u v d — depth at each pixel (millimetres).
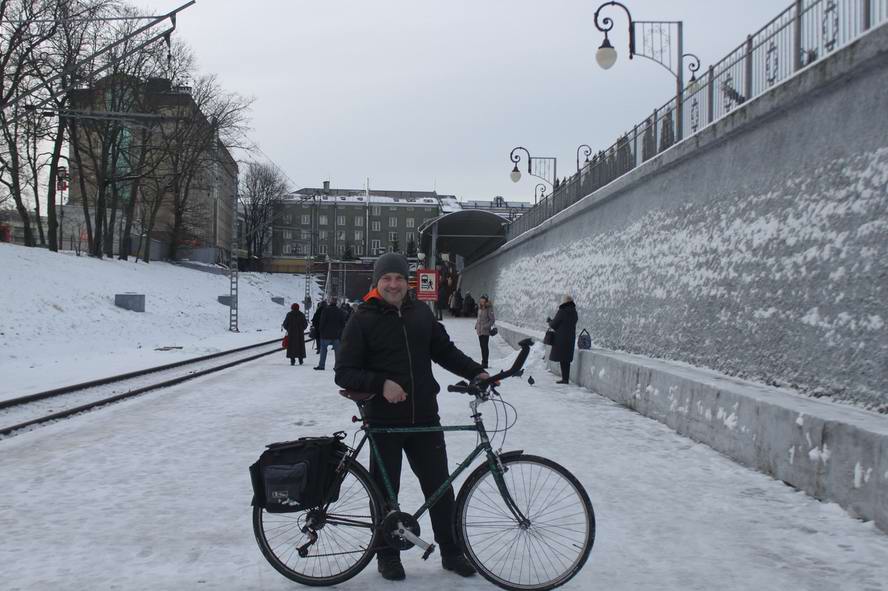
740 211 11422
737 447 7965
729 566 4656
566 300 15984
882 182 7805
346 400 13219
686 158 13875
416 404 4438
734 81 12703
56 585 4293
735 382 9180
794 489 6691
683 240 13859
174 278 50938
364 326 4453
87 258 41594
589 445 8812
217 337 35812
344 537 4371
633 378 11992
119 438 9250
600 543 5125
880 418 6270
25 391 13500
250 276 76188
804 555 4879
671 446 8789
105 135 44875
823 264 8812
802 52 10469
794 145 9852
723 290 11734
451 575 4500
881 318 7566
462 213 49406
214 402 12867
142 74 42781
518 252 39031
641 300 16078
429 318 4590
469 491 4324
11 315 24547
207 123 49844
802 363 9031
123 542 5117
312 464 4344
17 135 35719
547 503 4273
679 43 17359
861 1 9016
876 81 8039
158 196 53812
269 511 4309
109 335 27750
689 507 6074
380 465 4434
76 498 6301
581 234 23297
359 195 145750
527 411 11664
